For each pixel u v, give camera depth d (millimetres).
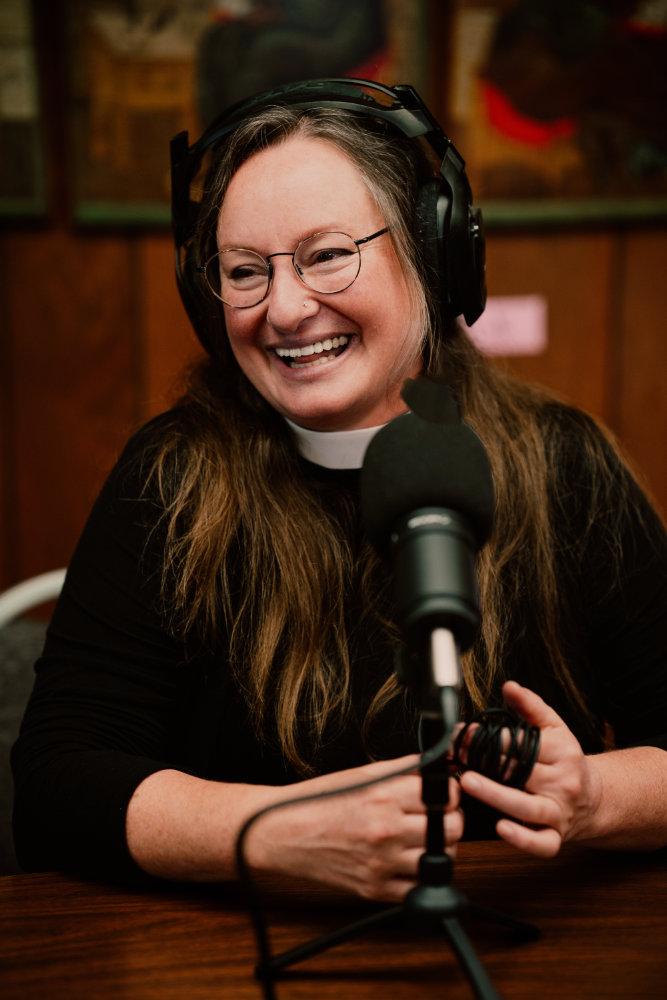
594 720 1275
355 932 777
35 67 2281
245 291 1125
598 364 2518
